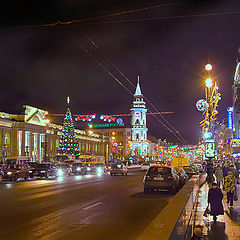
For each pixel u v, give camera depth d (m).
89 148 110.00
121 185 25.91
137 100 142.50
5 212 12.69
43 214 12.28
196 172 42.66
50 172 37.38
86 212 12.82
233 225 11.25
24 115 76.38
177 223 4.73
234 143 50.53
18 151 74.50
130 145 135.50
